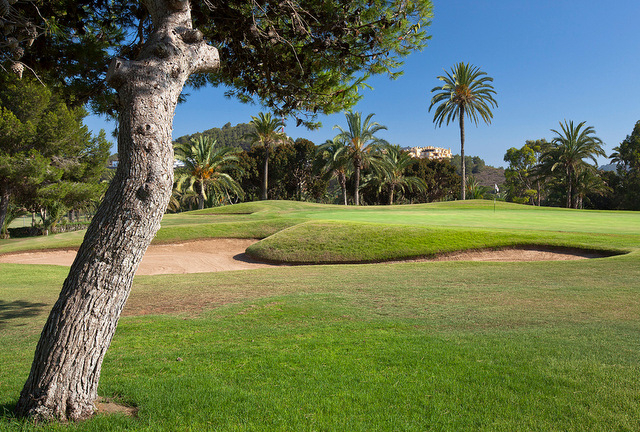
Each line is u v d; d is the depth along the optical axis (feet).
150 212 11.65
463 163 184.96
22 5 18.19
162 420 12.09
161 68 12.11
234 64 20.83
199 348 21.26
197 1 18.29
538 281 36.96
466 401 13.46
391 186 212.64
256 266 60.23
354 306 30.66
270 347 20.99
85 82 21.91
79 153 122.11
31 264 58.08
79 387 11.39
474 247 58.34
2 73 20.75
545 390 14.16
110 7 21.09
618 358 17.26
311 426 11.73
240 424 11.86
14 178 99.60
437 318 26.32
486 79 177.47
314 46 19.31
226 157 187.21
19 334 26.13
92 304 11.15
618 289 31.94
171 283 43.68
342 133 177.78
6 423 10.79
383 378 15.71
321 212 107.86
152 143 11.66
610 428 11.51
